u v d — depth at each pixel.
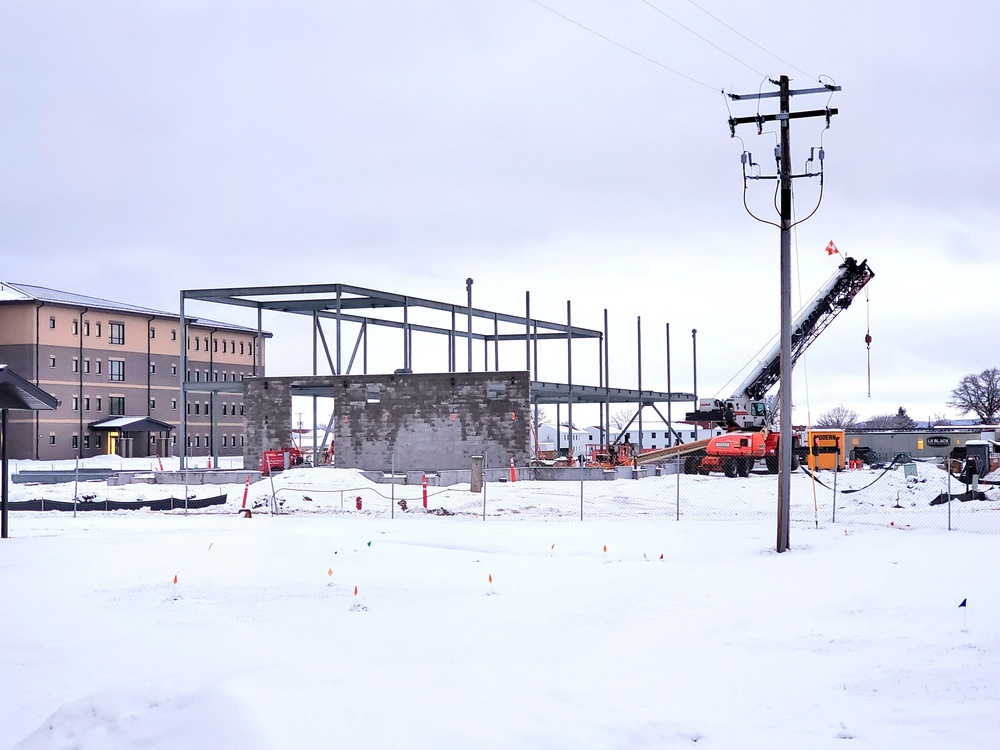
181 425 54.62
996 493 40.66
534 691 9.24
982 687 9.39
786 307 23.83
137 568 19.22
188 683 8.28
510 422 49.00
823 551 22.34
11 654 11.30
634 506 37.38
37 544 22.41
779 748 7.56
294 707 7.34
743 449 53.69
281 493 40.16
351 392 50.84
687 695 9.27
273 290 54.12
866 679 9.88
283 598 15.69
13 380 23.64
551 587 17.05
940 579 17.36
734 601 15.34
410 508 36.78
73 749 7.25
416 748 7.02
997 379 136.75
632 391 69.25
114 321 89.94
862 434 71.38
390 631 12.88
